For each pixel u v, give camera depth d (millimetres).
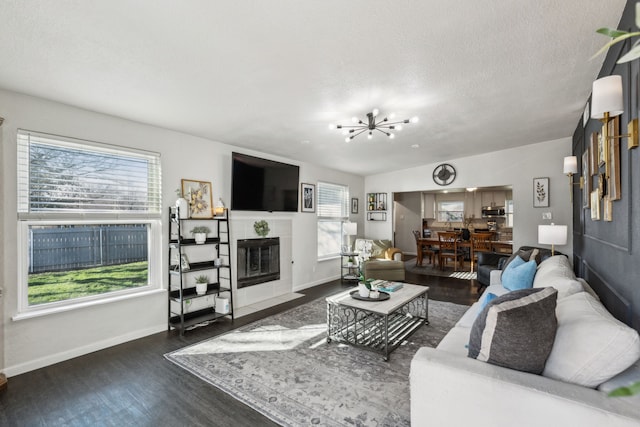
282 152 4914
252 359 2758
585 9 1825
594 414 1151
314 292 5242
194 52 2086
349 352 2885
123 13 1683
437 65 2428
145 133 3381
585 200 3443
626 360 1221
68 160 2855
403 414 2000
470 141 4938
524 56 2350
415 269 7309
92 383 2391
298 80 2557
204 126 3535
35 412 2061
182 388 2316
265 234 4777
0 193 2441
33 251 2697
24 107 2572
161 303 3467
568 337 1389
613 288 2242
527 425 1269
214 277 4047
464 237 8508
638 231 1688
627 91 1847
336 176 6555
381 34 1990
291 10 1728
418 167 6688
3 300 2461
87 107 2871
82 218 2914
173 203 3621
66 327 2789
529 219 5500
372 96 2949
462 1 1723
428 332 3340
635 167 1711
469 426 1399
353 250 6637
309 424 1917
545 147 5355
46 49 1969
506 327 1411
